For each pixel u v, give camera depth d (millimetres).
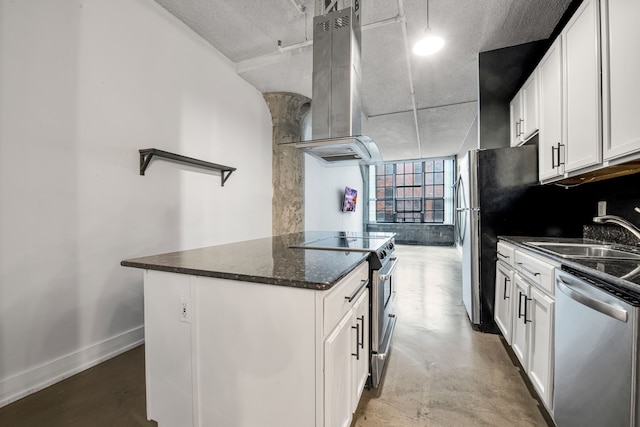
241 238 3289
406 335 2428
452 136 5859
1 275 1519
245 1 2260
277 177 3826
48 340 1697
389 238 2268
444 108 4363
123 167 2096
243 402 1068
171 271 1159
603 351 959
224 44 2850
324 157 2439
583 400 1063
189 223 2645
